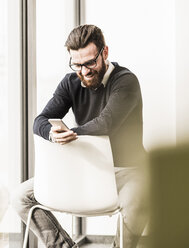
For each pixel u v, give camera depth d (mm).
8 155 2826
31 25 3098
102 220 4301
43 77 3393
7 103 2818
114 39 4320
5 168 2781
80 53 2492
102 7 4359
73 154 1967
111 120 2240
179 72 4195
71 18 4273
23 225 2955
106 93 2549
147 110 4238
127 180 2207
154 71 4254
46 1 3506
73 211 2027
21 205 2275
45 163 2004
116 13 4328
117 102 2305
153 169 312
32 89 3084
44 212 2262
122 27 4312
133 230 2078
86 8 4395
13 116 2902
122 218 2090
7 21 2836
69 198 1990
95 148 1955
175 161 304
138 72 4273
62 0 3973
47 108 2607
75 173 1979
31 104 3072
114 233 4281
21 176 2998
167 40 4250
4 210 2264
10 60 2871
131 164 2270
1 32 2752
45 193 2021
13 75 2914
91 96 2594
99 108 2578
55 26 3744
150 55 4266
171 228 308
